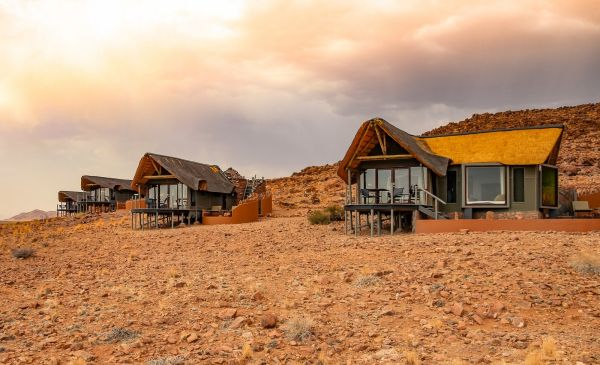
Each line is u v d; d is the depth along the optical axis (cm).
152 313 1227
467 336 973
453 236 2005
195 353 948
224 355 935
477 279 1309
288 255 1947
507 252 1554
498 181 2520
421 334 997
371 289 1316
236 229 2927
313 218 3006
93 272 1839
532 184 2484
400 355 884
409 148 2478
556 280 1260
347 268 1582
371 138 2650
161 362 891
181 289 1445
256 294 1307
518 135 2603
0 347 1004
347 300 1245
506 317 1058
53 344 1033
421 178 2611
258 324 1119
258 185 5219
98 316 1218
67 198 6562
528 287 1220
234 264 1836
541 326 1012
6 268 1980
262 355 936
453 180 2619
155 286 1508
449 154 2648
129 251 2345
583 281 1246
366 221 2958
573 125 6359
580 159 4859
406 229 2597
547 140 2519
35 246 2642
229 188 4391
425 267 1474
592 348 863
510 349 888
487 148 2594
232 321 1131
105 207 5966
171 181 3794
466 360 852
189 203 3700
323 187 5397
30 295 1480
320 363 880
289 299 1292
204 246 2375
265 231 2764
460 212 2573
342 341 988
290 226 2931
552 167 2642
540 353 823
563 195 3039
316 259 1786
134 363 917
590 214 2816
